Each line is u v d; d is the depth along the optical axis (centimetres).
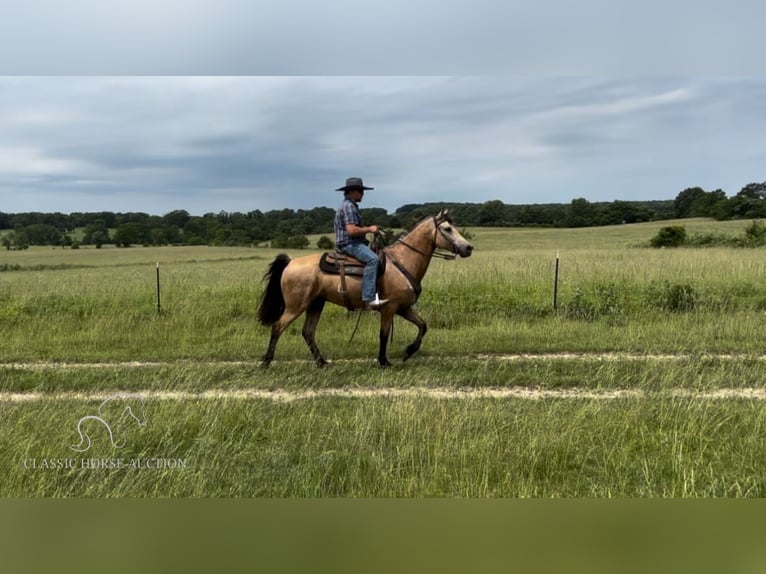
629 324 966
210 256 5272
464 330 963
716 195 8088
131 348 885
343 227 747
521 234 6444
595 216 8175
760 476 392
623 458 424
